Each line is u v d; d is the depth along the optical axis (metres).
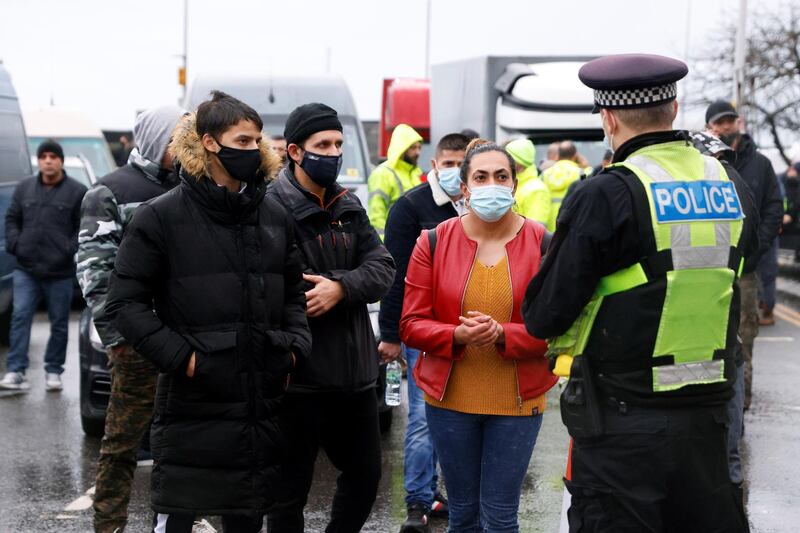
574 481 3.48
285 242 4.02
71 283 9.36
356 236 4.58
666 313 3.32
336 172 4.47
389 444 7.43
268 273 3.92
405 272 5.45
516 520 4.47
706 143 5.12
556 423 8.09
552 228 10.30
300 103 11.80
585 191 3.36
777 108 26.17
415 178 9.02
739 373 5.61
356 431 4.51
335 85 11.99
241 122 3.83
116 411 4.95
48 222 9.23
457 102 15.55
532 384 4.36
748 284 7.68
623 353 3.35
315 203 4.51
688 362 3.35
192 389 3.83
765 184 7.48
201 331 3.82
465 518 4.55
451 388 4.41
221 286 3.83
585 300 3.36
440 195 5.50
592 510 3.41
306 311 4.28
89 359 7.43
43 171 9.29
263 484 3.89
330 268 4.49
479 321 4.23
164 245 3.84
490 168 4.38
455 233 4.54
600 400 3.41
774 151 26.08
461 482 4.50
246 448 3.84
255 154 3.87
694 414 3.36
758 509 5.97
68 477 6.63
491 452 4.41
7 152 11.66
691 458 3.37
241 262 3.86
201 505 3.85
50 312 9.30
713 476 3.41
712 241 3.36
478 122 14.37
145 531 5.60
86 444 7.44
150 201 3.90
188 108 11.70
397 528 5.68
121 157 22.97
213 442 3.82
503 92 13.73
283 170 4.60
